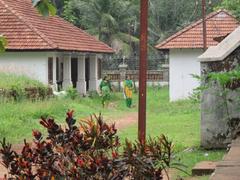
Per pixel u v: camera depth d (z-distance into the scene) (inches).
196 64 1248.8
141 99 407.5
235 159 361.1
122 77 1761.8
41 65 1203.2
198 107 1000.9
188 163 441.4
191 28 1279.5
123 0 2290.8
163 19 2479.1
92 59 1526.8
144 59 406.0
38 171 217.8
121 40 2140.7
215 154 488.4
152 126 770.8
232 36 530.6
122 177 213.5
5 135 698.2
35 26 1253.7
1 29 1228.5
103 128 235.8
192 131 691.4
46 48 1180.5
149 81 1815.9
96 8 2160.4
